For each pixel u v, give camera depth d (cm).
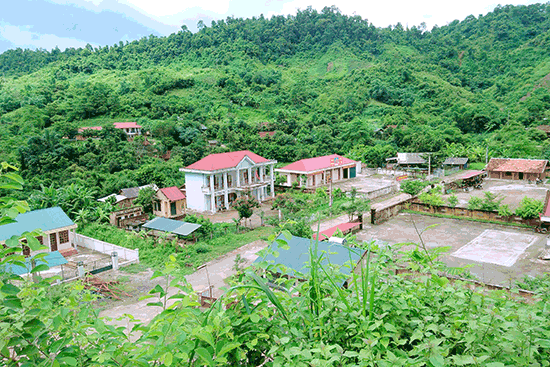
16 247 256
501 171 4941
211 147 5734
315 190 4016
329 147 6544
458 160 5812
